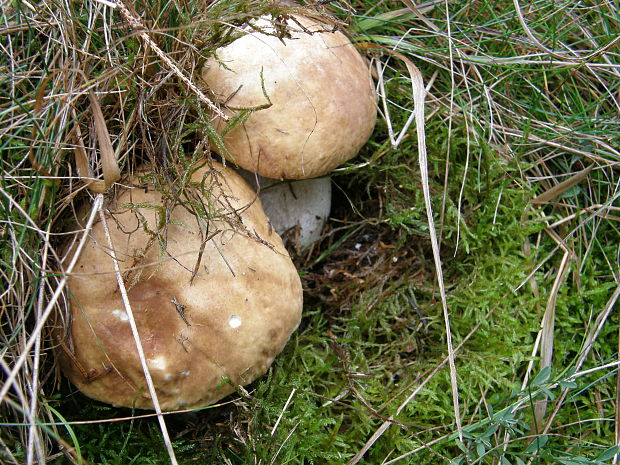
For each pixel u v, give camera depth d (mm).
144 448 465
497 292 520
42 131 440
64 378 456
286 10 461
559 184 530
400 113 550
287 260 464
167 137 459
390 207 548
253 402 466
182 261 434
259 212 470
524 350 503
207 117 450
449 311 521
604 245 538
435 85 566
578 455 465
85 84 433
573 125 546
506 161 548
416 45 558
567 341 509
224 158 454
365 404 479
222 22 440
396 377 511
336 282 542
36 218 437
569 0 554
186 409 434
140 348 418
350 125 473
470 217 542
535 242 542
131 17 437
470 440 459
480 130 549
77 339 430
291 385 480
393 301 530
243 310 437
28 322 439
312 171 470
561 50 559
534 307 521
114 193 447
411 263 544
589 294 514
